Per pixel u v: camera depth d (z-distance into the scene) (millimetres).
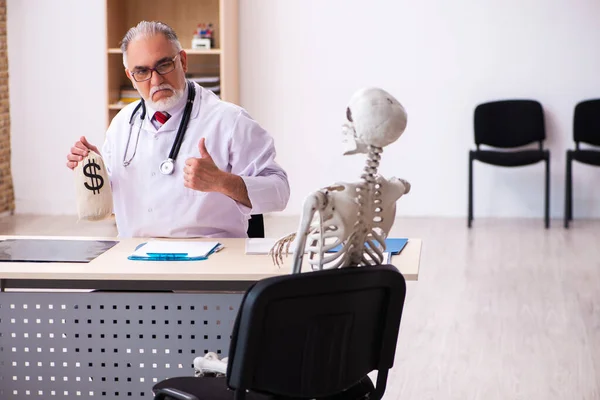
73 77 8164
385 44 7996
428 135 8094
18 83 8195
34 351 3281
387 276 2396
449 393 4082
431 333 4930
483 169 8109
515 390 4109
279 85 8125
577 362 4469
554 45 7859
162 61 3447
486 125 7820
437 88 8016
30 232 7488
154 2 7668
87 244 3348
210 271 2898
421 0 7902
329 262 2529
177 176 3607
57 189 8328
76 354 3266
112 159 3672
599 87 7867
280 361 2273
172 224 3633
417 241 3314
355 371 2436
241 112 3666
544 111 7945
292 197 8297
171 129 3613
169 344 3232
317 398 2393
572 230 7598
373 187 2566
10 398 3316
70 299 3238
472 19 7895
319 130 8172
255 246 3283
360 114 2492
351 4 7965
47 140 8266
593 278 6043
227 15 7535
